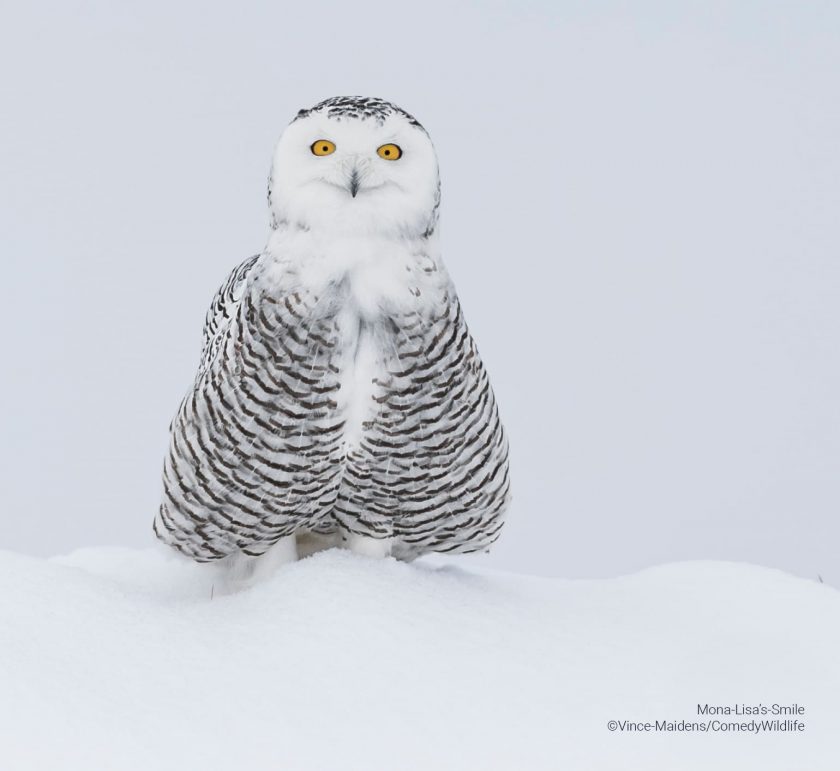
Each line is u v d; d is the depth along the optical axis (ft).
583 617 27.89
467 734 22.85
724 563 32.09
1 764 21.20
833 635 27.61
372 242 26.40
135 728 22.26
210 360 28.55
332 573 27.45
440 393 27.04
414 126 26.73
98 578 27.37
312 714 23.11
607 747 22.74
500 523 29.60
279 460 27.09
